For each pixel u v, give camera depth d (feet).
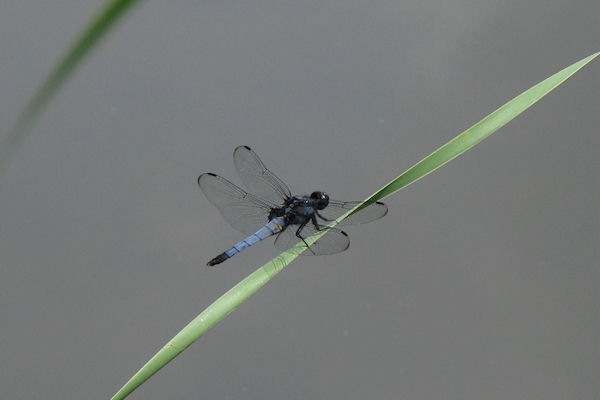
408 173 4.19
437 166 4.19
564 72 4.18
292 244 4.41
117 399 4.13
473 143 4.18
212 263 4.40
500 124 4.18
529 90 4.18
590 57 4.17
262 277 4.19
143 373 4.14
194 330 4.16
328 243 4.38
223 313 4.17
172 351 4.15
